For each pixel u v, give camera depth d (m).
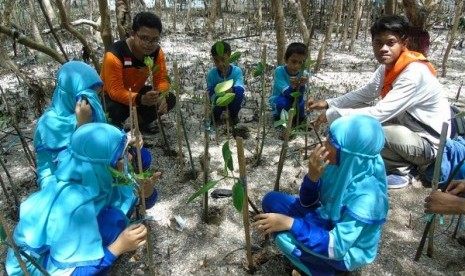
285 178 3.14
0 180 2.58
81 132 1.84
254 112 4.30
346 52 7.62
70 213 1.78
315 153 1.93
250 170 3.25
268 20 10.27
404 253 2.38
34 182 3.03
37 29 6.43
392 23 2.77
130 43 3.48
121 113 3.59
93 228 1.82
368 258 1.96
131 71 3.53
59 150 2.38
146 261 2.31
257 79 5.39
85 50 3.84
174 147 3.56
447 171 2.86
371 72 6.14
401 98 2.81
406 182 3.06
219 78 3.87
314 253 1.92
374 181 1.89
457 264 2.31
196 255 2.37
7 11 4.62
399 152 2.97
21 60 6.34
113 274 2.21
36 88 4.04
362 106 3.47
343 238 1.85
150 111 3.67
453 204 1.90
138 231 1.85
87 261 1.77
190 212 2.73
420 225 2.64
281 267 2.28
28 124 4.02
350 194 1.89
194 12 12.09
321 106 3.36
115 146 1.86
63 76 2.41
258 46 7.79
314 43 8.25
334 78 5.75
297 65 3.73
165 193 2.94
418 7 4.31
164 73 3.72
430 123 2.92
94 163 1.82
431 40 8.52
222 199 2.88
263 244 2.45
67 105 2.44
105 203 2.00
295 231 1.89
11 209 2.63
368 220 1.83
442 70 5.91
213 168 3.25
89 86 2.43
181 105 4.48
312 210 2.18
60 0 3.35
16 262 1.85
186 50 7.45
